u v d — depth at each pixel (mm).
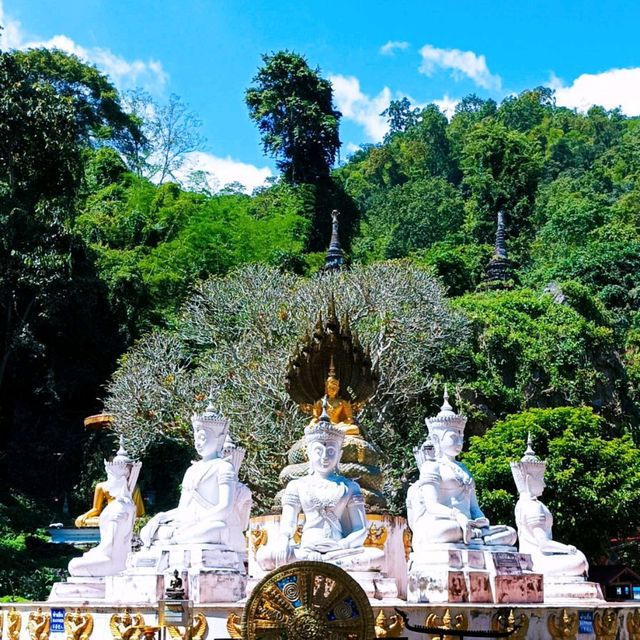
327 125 85500
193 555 15984
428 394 44594
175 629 14250
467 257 76812
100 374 56906
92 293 55094
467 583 15773
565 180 106750
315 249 81625
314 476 16938
